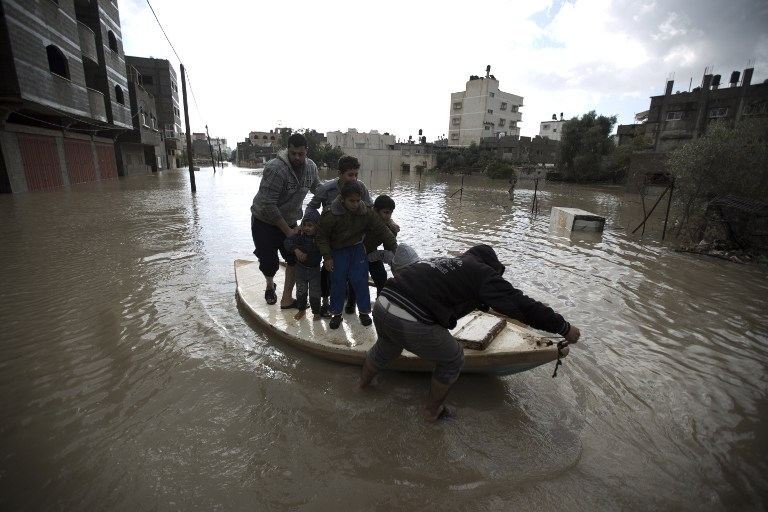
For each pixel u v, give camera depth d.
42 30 15.92
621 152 41.81
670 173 13.39
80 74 19.41
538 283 6.97
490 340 3.78
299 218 5.11
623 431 3.22
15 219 11.67
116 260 7.62
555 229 12.79
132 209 14.42
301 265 4.39
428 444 3.01
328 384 3.73
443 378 3.08
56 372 3.81
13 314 5.10
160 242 9.24
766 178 10.95
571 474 2.76
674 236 12.05
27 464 2.71
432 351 2.97
